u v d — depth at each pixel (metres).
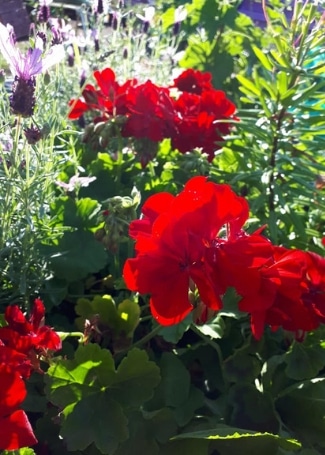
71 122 0.77
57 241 0.56
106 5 0.81
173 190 0.64
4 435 0.32
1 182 0.50
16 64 0.45
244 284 0.34
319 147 0.63
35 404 0.47
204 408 0.50
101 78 0.63
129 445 0.45
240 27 1.16
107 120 0.64
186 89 0.74
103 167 0.69
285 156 0.62
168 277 0.36
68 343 0.50
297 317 0.37
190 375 0.53
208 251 0.35
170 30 1.18
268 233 0.62
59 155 0.62
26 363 0.36
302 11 0.62
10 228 0.51
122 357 0.49
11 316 0.40
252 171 0.64
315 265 0.39
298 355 0.50
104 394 0.45
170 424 0.46
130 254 0.56
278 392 0.50
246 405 0.49
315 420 0.49
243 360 0.51
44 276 0.52
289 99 0.62
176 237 0.35
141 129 0.62
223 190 0.36
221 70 1.14
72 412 0.43
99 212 0.55
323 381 0.50
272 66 0.65
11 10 1.04
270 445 0.46
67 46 0.66
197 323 0.39
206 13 1.15
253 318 0.36
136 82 0.66
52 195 0.58
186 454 0.45
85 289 0.59
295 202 0.64
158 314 0.36
